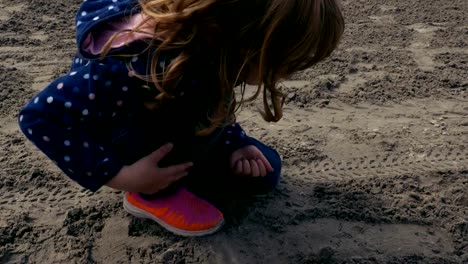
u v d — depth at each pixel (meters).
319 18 1.53
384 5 4.04
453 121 2.70
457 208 2.12
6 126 2.57
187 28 1.56
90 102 1.66
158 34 1.58
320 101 2.82
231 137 2.08
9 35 3.43
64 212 2.06
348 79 3.04
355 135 2.55
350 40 3.48
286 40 1.54
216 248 1.92
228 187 2.17
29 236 1.95
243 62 1.59
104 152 1.73
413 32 3.62
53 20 3.67
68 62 3.15
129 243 1.93
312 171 2.31
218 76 1.65
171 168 1.85
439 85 3.00
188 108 1.77
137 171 1.77
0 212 2.05
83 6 1.75
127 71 1.64
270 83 1.63
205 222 1.95
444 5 4.04
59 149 1.68
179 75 1.62
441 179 2.27
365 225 2.04
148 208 1.97
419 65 3.21
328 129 2.60
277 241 1.96
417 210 2.10
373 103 2.83
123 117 1.74
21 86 2.88
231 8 1.50
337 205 2.12
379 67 3.17
